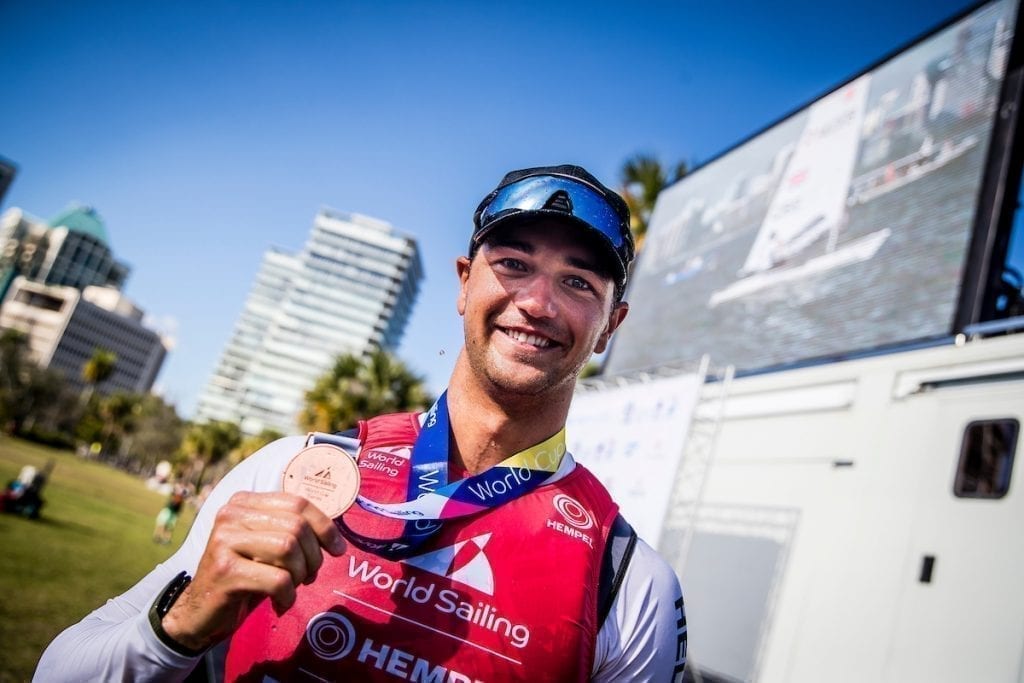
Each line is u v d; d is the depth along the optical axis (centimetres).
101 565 1022
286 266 14112
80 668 85
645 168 1422
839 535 512
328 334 12425
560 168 120
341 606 95
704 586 612
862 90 783
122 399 7906
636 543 121
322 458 95
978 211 577
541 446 118
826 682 462
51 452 6266
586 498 120
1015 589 391
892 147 704
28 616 617
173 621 81
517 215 112
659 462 590
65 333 12388
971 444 457
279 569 76
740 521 607
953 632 407
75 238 17400
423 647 94
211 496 112
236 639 99
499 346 111
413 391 1794
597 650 107
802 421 602
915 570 447
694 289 922
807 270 737
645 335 980
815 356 669
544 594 101
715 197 979
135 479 7138
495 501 108
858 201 715
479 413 115
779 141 891
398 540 100
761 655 522
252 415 11788
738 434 665
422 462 112
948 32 696
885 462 509
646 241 1116
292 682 93
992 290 557
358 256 12888
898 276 623
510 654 95
